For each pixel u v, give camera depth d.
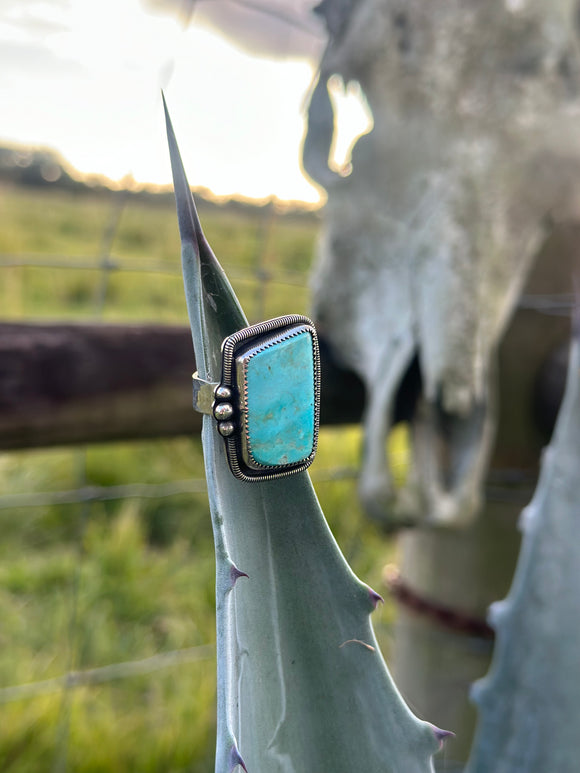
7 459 3.28
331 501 2.99
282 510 0.45
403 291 1.07
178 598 2.55
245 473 0.42
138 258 4.55
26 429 1.01
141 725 1.90
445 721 1.44
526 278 1.26
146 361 1.08
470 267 1.03
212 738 1.88
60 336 1.02
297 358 0.42
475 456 1.06
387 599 2.53
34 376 1.00
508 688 0.80
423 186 1.06
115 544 2.68
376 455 1.07
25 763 1.70
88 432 1.07
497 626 0.81
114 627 2.33
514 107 1.05
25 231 4.96
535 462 1.33
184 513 3.15
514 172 1.05
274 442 0.42
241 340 0.40
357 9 1.11
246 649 0.45
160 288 4.49
